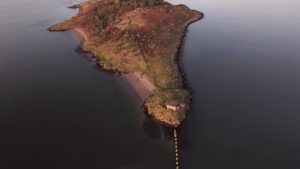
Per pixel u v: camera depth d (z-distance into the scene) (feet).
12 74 287.69
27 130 200.64
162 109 210.59
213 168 165.48
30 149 182.39
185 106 215.10
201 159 172.35
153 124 204.54
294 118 206.28
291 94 236.22
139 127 202.49
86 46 354.54
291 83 253.24
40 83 268.41
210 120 205.77
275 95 235.20
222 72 275.59
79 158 174.91
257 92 239.91
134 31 345.10
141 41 322.96
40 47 364.79
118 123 207.21
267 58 306.76
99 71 290.15
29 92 252.01
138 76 269.44
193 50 331.57
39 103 234.38
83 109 224.94
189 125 201.26
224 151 177.78
